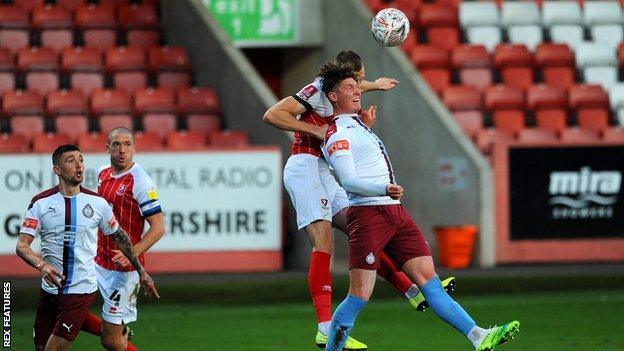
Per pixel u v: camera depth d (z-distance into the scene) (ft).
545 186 170.91
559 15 222.28
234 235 161.99
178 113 183.42
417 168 177.17
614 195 171.53
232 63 183.42
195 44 192.34
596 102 197.98
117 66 190.49
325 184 103.40
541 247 171.22
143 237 96.89
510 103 194.18
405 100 178.70
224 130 184.24
